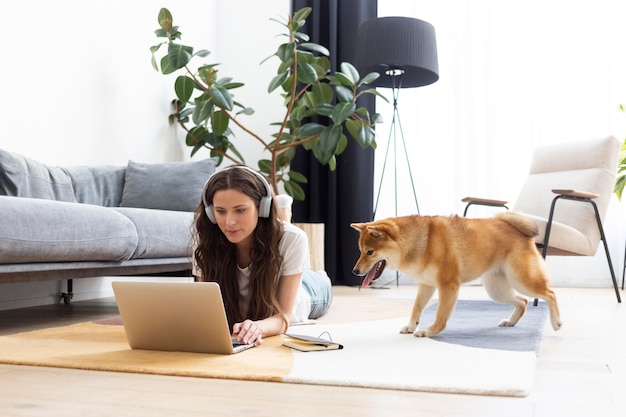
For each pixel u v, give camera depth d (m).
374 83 4.93
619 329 2.45
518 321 2.47
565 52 4.94
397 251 2.08
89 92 3.80
